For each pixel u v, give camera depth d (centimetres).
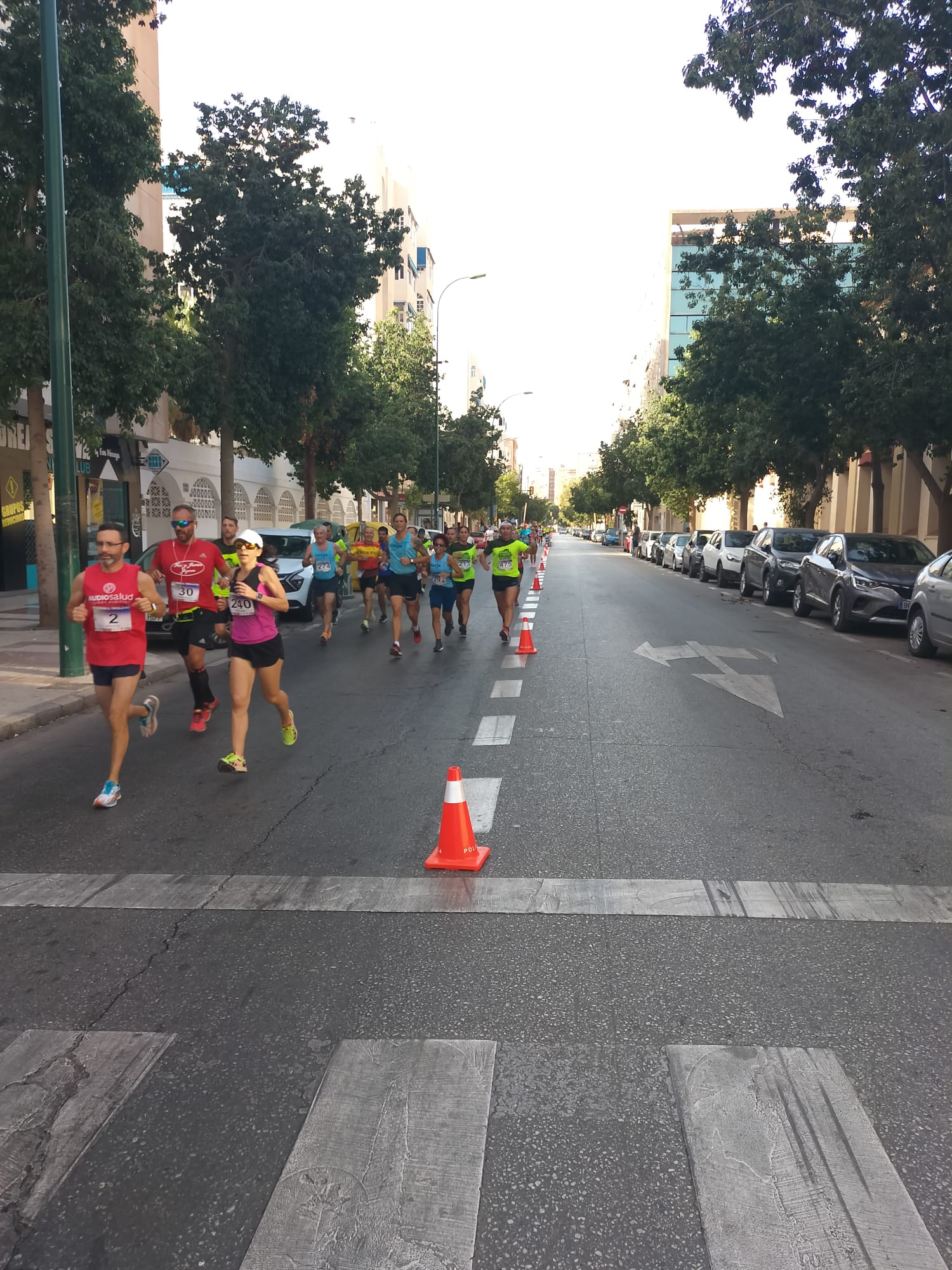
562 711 887
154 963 386
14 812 593
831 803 596
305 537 1834
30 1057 319
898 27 1365
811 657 1261
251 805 602
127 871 489
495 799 605
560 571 3575
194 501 3142
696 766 687
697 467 3897
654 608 1961
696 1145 270
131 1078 306
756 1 1452
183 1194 253
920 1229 238
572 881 468
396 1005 349
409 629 1606
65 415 991
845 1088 297
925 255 1630
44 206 1291
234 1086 301
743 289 2328
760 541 2255
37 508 1461
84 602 608
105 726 845
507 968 378
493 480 6016
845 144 1523
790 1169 260
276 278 1898
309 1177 258
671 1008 346
